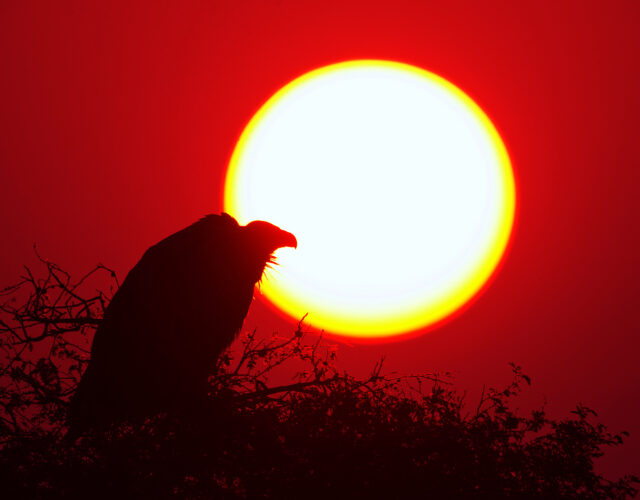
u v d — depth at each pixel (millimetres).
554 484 13812
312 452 13680
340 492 13398
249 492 13680
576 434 13984
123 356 18781
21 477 12820
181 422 14406
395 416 14008
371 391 15023
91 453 13469
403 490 13398
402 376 15117
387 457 13609
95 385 18219
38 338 15320
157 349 19125
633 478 13953
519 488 13805
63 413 13938
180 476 13828
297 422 14094
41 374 13195
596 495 13875
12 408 13344
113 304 19547
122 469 13117
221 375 15812
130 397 18609
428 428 13914
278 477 13648
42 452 12938
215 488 13828
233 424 14273
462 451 13680
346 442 13703
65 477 12914
